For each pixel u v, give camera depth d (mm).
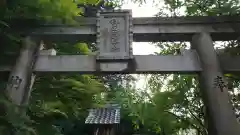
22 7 5809
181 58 6004
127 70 5812
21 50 6133
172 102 9844
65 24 6297
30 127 5039
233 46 6965
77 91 7168
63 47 7684
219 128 5090
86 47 7816
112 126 13211
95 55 6082
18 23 6262
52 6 5828
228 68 5887
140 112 10234
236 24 6305
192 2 7629
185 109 10281
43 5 5785
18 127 4594
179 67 5902
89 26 6324
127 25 5969
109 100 14664
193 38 6316
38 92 6887
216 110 5258
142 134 15359
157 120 10273
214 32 6270
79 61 6020
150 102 10461
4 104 4688
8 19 5984
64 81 6961
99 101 8477
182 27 6336
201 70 5867
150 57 5977
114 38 5883
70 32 6289
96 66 5859
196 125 10352
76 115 7875
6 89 5543
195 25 6367
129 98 11898
